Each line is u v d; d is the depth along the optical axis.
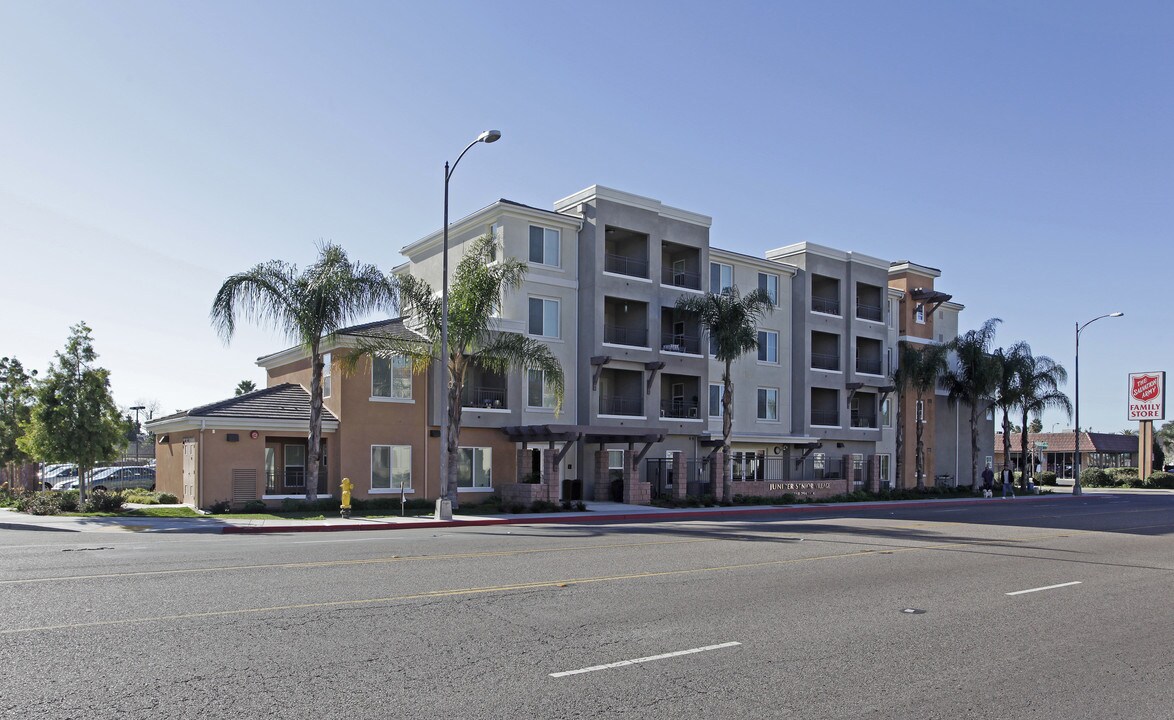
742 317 34.94
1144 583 13.11
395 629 8.52
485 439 31.75
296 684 6.56
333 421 28.58
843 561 14.95
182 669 6.92
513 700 6.30
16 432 34.38
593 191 34.38
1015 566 14.81
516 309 32.47
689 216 37.25
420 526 22.45
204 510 25.95
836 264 44.66
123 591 10.38
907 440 47.84
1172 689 7.06
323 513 25.50
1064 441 82.88
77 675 6.71
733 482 36.53
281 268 26.41
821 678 7.12
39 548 15.41
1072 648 8.50
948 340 52.69
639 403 35.88
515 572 12.66
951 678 7.23
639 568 13.41
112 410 26.44
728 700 6.43
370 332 30.08
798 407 42.75
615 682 6.83
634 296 35.06
